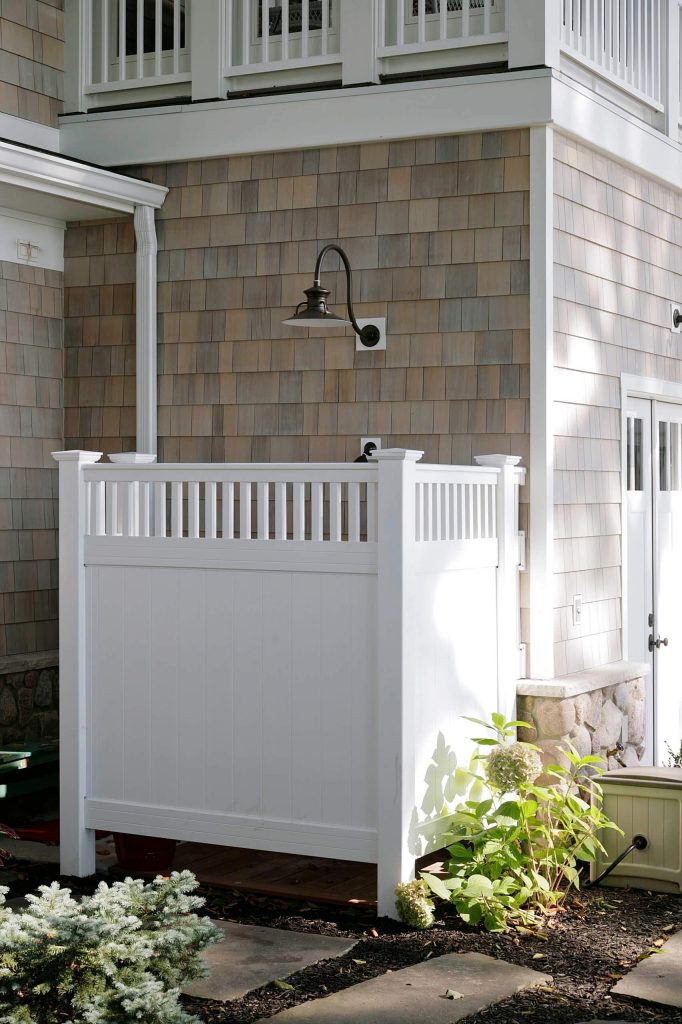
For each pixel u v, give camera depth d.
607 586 6.55
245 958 4.39
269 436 6.54
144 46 7.67
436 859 5.59
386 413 6.27
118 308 7.00
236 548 5.12
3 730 6.64
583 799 5.71
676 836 5.28
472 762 5.23
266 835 5.07
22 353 6.88
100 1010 3.35
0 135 6.62
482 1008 3.95
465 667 5.37
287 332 6.49
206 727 5.20
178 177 6.75
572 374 6.19
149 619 5.32
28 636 6.93
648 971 4.28
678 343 7.55
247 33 6.63
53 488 7.09
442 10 6.16
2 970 3.43
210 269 6.67
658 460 7.48
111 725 5.41
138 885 3.80
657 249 7.25
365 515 6.38
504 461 5.68
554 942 4.63
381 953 4.48
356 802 4.92
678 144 7.45
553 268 5.99
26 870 5.56
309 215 6.43
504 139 6.01
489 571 5.61
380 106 6.21
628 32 7.05
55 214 6.88
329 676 4.96
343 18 6.35
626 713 6.42
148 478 5.31
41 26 6.92
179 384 6.75
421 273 6.18
